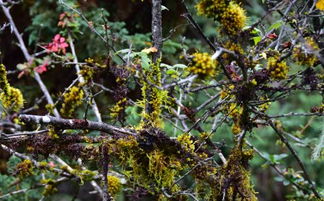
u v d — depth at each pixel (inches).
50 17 205.9
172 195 115.3
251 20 138.8
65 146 110.7
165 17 188.9
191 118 131.6
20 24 226.4
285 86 112.3
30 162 129.9
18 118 104.4
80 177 138.9
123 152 111.3
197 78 86.2
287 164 258.1
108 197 110.1
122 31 190.2
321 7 109.5
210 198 117.4
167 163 112.1
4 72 106.7
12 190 185.2
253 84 101.6
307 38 109.4
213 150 130.6
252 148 134.8
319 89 108.0
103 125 110.9
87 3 204.4
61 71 216.8
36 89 215.0
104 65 113.0
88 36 193.5
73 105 107.0
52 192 150.0
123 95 119.2
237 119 117.4
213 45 104.1
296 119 247.6
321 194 145.3
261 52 108.0
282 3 115.5
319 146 130.0
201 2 100.8
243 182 114.0
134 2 209.5
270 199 319.0
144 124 115.3
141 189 129.0
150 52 124.6
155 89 115.2
